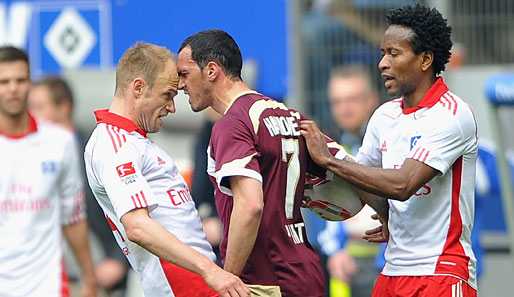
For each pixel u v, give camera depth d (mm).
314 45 31781
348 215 19578
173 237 16547
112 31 33469
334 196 19281
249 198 16781
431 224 18281
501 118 30859
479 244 25781
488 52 31516
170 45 33094
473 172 18531
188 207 17797
